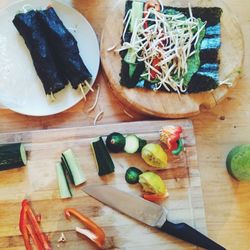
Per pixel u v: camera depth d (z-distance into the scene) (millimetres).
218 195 647
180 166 627
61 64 639
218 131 666
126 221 611
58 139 626
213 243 597
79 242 607
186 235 598
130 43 636
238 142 665
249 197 649
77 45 655
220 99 646
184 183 624
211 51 646
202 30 647
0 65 650
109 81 641
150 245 609
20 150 607
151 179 604
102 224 610
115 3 688
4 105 640
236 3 699
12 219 608
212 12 656
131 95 635
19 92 646
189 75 640
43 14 636
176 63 638
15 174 617
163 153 615
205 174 652
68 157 617
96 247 606
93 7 686
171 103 637
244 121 671
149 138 632
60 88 634
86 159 625
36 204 612
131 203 612
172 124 635
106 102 663
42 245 604
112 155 627
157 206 607
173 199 620
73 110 659
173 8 655
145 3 653
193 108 638
